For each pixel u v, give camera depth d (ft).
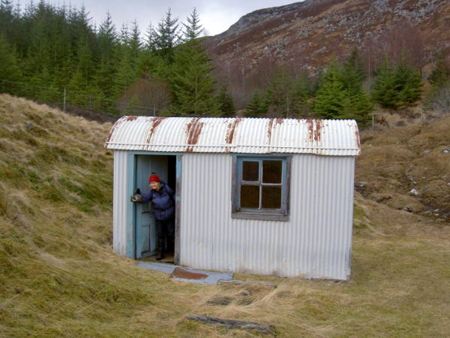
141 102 80.69
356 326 16.70
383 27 257.55
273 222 22.88
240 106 123.34
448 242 32.81
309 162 22.45
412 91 97.25
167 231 25.71
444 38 189.88
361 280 23.16
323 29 297.74
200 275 22.17
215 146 23.15
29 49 125.29
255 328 14.76
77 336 12.92
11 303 13.85
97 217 29.40
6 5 179.73
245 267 23.21
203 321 15.12
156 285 19.75
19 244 18.78
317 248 22.57
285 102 103.14
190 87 93.91
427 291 21.61
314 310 17.92
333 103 86.84
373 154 58.03
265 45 307.58
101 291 16.84
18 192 26.53
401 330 16.52
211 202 23.44
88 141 43.70
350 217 22.22
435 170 50.19
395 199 43.96
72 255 21.12
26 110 42.37
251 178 23.35
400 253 29.09
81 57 120.88
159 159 26.94
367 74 146.30
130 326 14.52
